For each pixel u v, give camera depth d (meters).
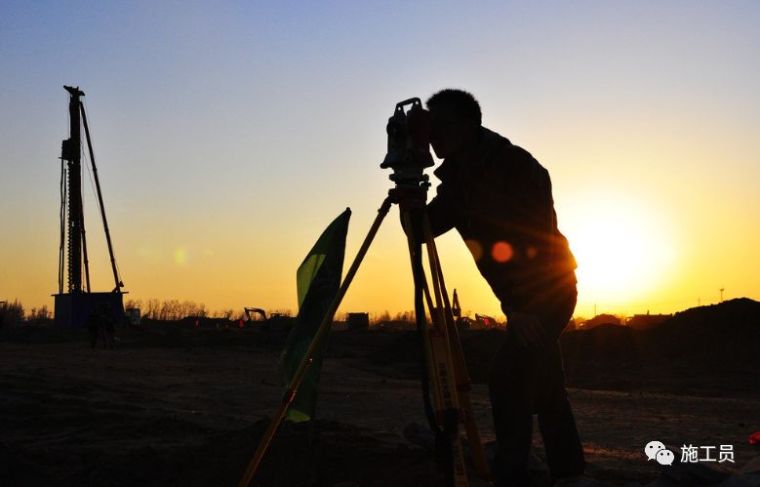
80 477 5.20
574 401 13.27
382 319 105.94
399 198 3.71
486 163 3.75
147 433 7.37
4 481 5.03
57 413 8.62
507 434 3.62
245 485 3.55
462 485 3.46
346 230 4.26
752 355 25.61
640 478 5.25
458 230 4.04
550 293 3.64
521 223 3.67
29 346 37.25
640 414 11.09
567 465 4.18
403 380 19.14
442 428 3.56
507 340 3.66
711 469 4.09
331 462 4.97
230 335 40.69
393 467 4.76
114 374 17.73
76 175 56.03
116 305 54.81
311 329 4.20
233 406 11.32
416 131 3.67
